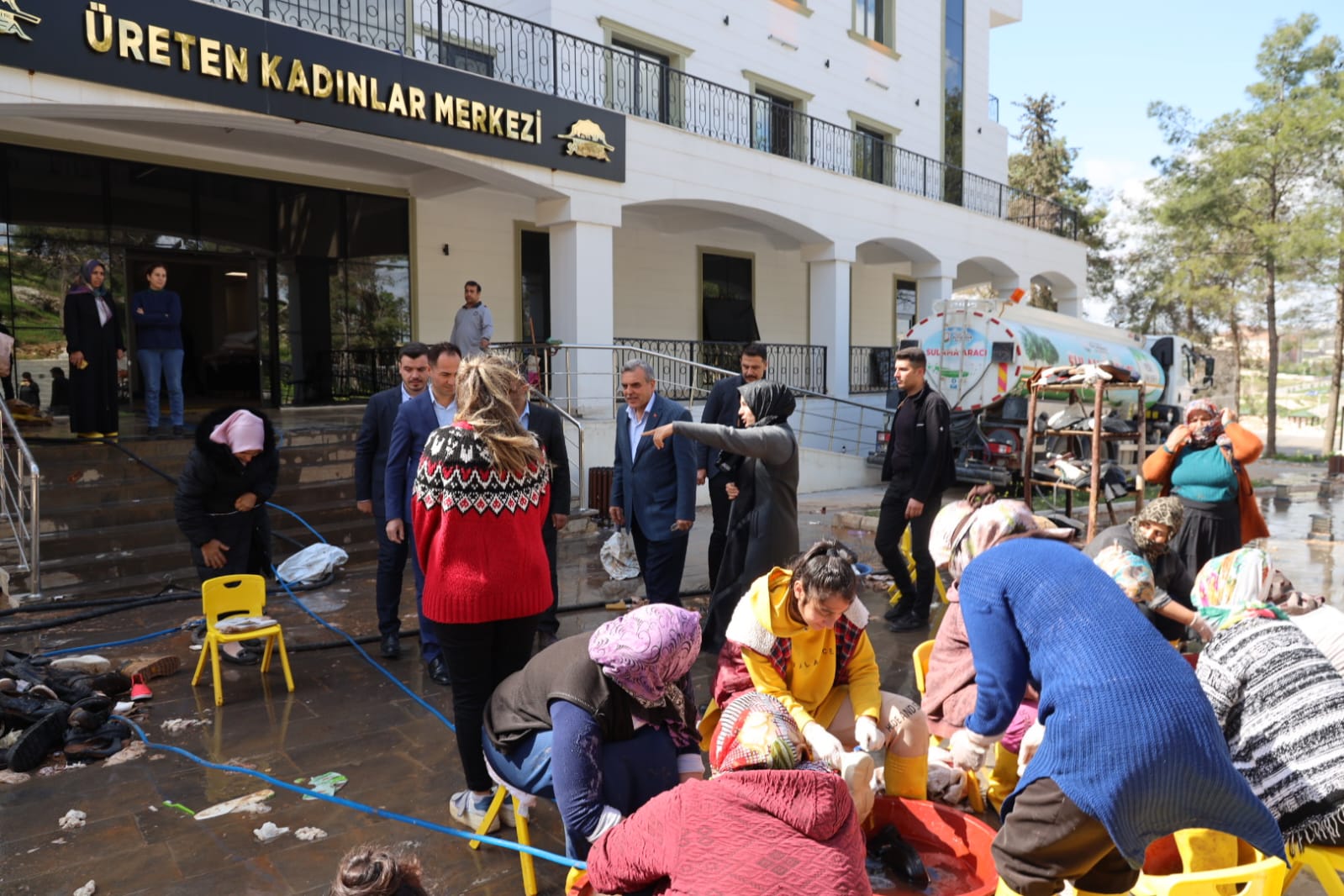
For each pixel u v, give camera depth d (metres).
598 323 11.96
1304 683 2.56
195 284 11.58
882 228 16.59
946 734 3.46
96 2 7.67
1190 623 3.99
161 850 3.21
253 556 5.34
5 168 9.81
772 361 16.81
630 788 2.50
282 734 4.25
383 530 5.33
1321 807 2.46
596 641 2.49
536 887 2.96
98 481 7.59
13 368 9.96
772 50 16.41
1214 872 2.26
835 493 13.41
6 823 3.40
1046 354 12.49
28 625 5.73
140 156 10.69
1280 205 21.81
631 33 13.88
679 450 5.24
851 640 3.23
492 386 3.09
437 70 10.02
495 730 2.79
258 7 10.02
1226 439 5.61
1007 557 2.54
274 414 11.56
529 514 3.13
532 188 11.38
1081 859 2.28
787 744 2.55
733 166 13.66
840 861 1.83
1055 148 35.75
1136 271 26.00
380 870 1.81
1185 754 2.14
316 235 12.25
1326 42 20.80
